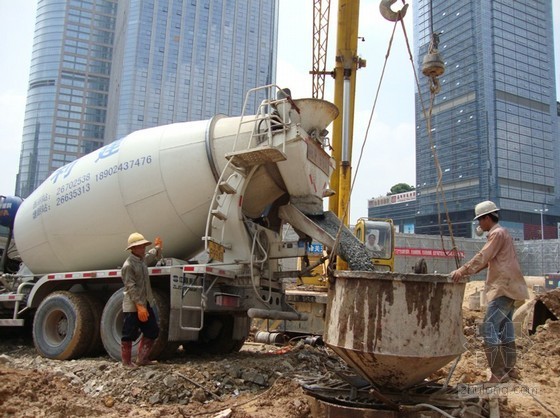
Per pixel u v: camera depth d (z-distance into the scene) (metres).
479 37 83.81
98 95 99.56
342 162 13.48
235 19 82.69
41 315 8.07
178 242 7.99
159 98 76.31
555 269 51.56
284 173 7.23
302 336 10.44
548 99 90.94
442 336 3.96
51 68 97.81
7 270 11.45
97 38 100.81
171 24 78.19
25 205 9.62
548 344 7.97
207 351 8.62
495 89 83.75
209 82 79.44
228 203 7.14
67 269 9.10
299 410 4.69
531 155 87.25
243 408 5.11
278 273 7.62
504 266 5.50
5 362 7.53
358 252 7.01
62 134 96.12
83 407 4.99
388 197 100.12
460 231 82.19
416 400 4.20
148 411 5.19
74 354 7.64
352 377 4.75
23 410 4.77
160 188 7.69
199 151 7.52
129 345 6.53
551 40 93.19
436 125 88.38
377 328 3.98
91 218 8.33
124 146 8.14
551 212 88.75
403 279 3.97
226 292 7.15
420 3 63.00
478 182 81.38
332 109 7.64
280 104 7.26
